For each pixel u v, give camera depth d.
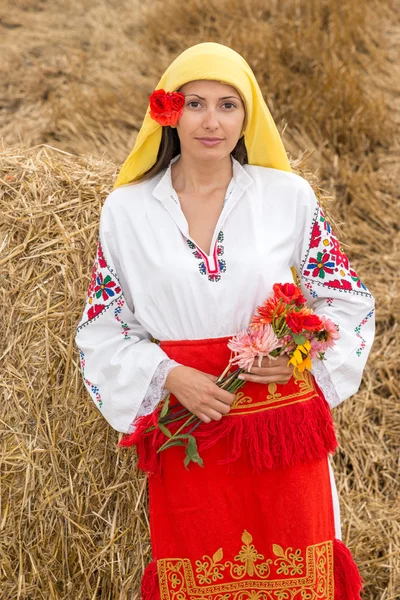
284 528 2.12
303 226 2.18
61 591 2.50
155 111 2.02
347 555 2.23
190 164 2.13
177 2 5.46
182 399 2.06
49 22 5.73
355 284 2.21
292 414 2.10
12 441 2.47
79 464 2.46
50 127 4.65
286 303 2.00
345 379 2.21
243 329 2.11
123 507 2.48
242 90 2.03
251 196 2.14
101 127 4.58
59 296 2.54
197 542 2.15
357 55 5.02
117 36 5.50
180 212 2.10
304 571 2.14
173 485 2.14
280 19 5.18
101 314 2.17
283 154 2.23
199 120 2.03
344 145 4.44
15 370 2.49
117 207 2.14
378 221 4.06
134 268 2.12
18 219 2.57
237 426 2.08
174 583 2.19
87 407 2.46
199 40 5.13
